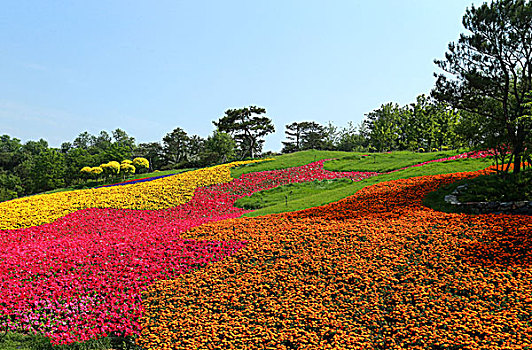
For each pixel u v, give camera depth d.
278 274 11.86
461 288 9.77
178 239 16.27
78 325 10.30
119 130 141.25
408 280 10.64
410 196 19.56
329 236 14.44
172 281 12.37
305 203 23.34
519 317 8.37
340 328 8.94
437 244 12.51
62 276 13.05
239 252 14.03
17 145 135.75
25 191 83.06
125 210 27.41
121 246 15.84
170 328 9.83
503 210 15.55
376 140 80.88
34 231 22.06
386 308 9.56
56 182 75.19
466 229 13.44
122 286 12.23
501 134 19.45
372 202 19.59
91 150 120.69
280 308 10.03
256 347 8.61
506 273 10.10
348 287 10.67
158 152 104.38
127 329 9.84
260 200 28.97
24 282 12.70
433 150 65.50
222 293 11.22
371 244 13.16
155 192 31.77
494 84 18.92
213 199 30.84
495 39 18.86
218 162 81.19
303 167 40.78
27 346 9.28
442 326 8.48
